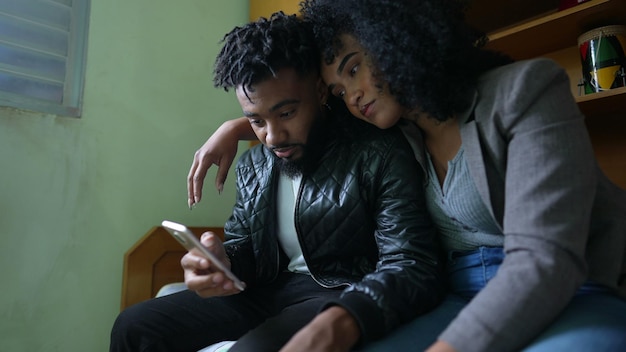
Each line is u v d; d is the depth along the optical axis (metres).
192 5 1.67
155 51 1.55
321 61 0.72
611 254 0.59
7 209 1.20
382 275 0.63
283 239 0.91
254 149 1.00
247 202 0.93
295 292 0.85
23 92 1.30
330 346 0.51
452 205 0.69
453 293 0.73
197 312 0.86
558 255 0.48
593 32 1.11
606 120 1.28
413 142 0.75
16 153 1.24
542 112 0.55
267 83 0.71
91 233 1.35
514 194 0.53
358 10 0.64
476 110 0.62
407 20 0.62
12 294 1.20
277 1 1.64
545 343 0.47
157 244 1.39
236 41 0.75
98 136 1.39
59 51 1.38
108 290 1.37
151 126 1.52
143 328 0.81
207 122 1.67
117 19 1.47
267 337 0.66
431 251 0.71
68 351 1.28
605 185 0.62
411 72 0.62
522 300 0.46
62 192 1.30
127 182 1.44
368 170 0.79
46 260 1.26
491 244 0.69
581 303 0.54
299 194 0.84
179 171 1.57
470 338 0.46
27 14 1.33
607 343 0.46
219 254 0.81
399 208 0.74
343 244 0.82
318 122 0.80
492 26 1.43
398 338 0.58
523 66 0.59
